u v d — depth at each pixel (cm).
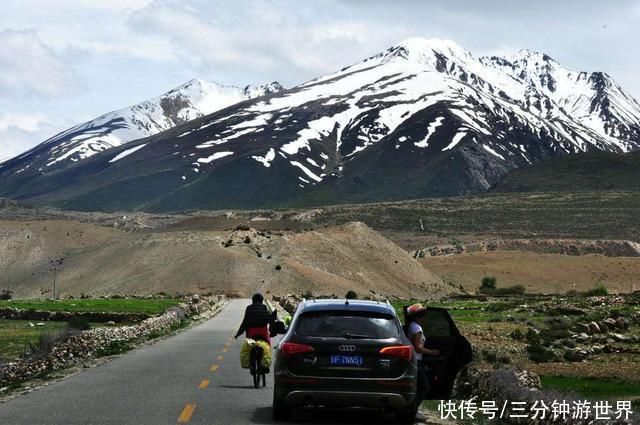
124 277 14212
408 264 15738
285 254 14800
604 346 3753
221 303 9825
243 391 1955
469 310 7919
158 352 3131
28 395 1833
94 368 2488
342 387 1457
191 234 15825
